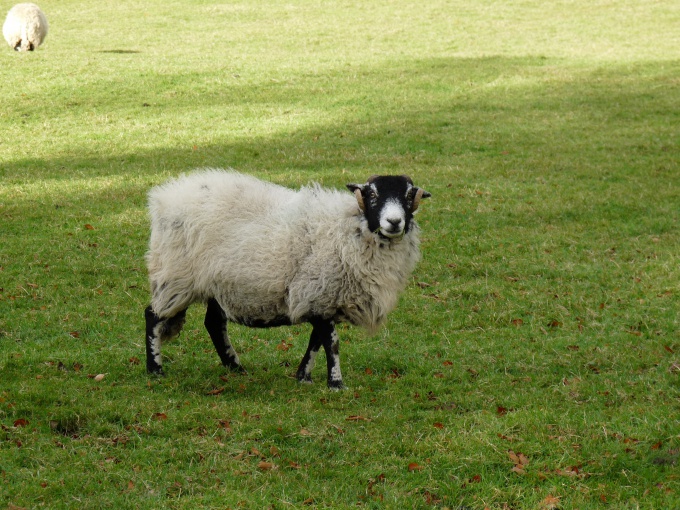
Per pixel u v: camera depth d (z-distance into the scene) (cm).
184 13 3941
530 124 2289
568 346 1010
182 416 771
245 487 651
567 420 775
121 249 1344
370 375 926
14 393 801
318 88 2641
